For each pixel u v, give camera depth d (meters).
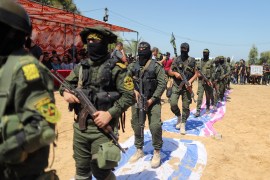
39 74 1.71
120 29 18.97
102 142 2.89
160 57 13.02
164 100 12.30
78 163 3.09
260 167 5.32
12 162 1.70
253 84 25.95
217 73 10.42
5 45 1.72
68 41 19.70
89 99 2.90
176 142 6.12
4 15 1.67
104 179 2.99
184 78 6.79
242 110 10.92
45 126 1.69
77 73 3.13
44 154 1.90
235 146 6.40
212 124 8.41
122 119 3.23
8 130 1.64
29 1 12.18
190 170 4.91
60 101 10.38
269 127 8.26
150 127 4.79
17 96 1.65
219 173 4.95
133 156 5.07
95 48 2.90
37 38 17.34
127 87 2.93
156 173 4.65
